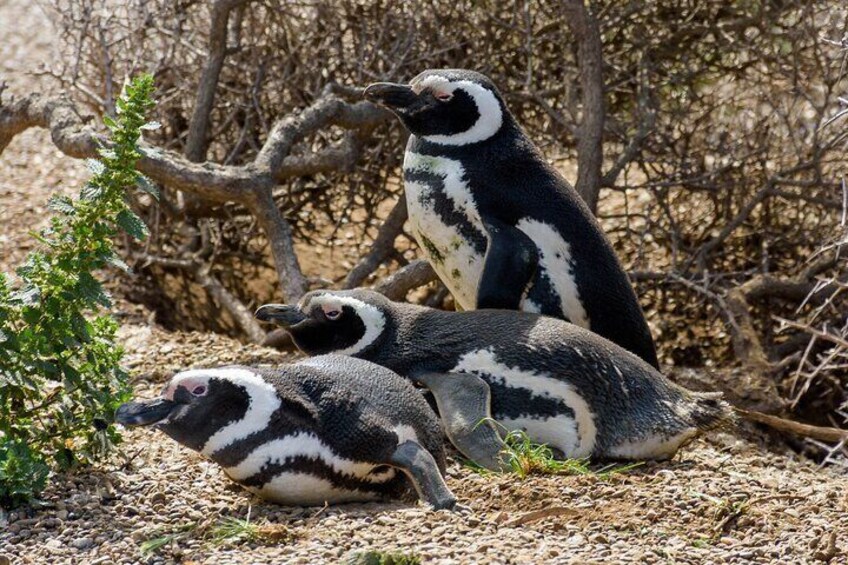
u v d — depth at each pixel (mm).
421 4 26797
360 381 15195
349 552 12688
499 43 27516
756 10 27281
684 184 26719
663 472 16297
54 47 37656
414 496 15648
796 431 19766
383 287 23609
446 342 17250
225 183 23109
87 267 15055
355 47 27516
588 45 24922
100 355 15672
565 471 15852
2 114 25422
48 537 14016
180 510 14727
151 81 14977
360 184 28500
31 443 15578
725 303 24328
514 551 12992
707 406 17172
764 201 27469
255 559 12992
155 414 14234
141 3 27609
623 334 19328
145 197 28656
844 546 13562
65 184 31297
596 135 24969
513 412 16812
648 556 13094
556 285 18859
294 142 24484
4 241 28125
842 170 26656
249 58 28312
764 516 14469
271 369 14812
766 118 26672
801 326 20500
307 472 14562
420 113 19078
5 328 14836
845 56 23281
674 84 27781
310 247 30078
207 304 27781
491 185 18906
